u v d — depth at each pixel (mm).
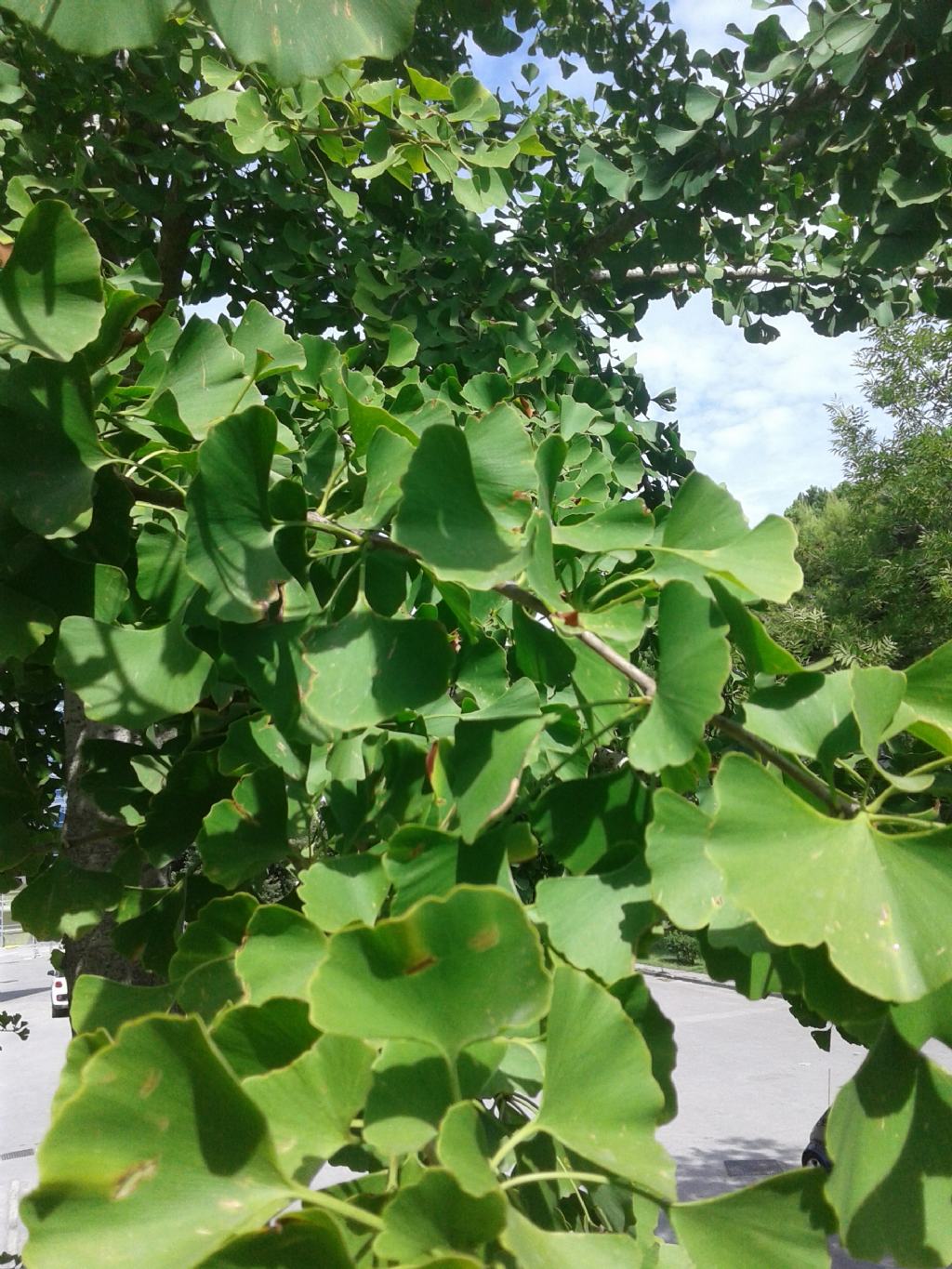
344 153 1064
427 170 1065
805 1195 309
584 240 1574
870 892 311
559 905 401
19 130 1180
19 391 505
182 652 528
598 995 325
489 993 293
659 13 1595
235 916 466
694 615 386
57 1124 258
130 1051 267
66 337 483
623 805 432
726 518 443
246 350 700
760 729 377
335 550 482
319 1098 305
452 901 289
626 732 472
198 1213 260
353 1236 298
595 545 468
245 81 1130
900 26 1163
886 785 512
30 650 545
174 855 606
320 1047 312
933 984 296
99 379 569
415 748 499
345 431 813
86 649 518
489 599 613
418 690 426
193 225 1470
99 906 619
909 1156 320
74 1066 348
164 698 515
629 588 514
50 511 506
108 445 587
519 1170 399
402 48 337
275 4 329
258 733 529
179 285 1544
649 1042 391
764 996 382
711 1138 3959
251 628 470
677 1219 309
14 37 1159
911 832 329
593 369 1624
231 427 450
